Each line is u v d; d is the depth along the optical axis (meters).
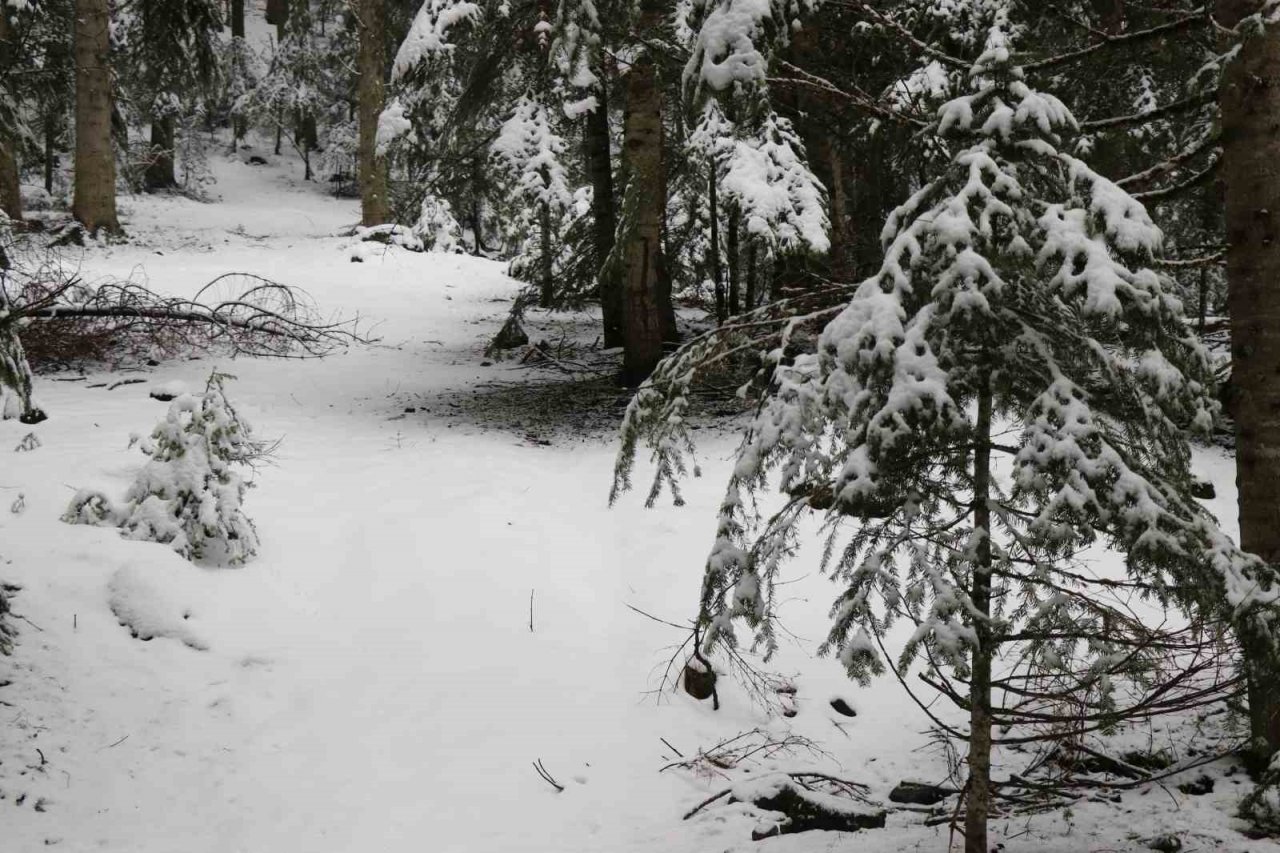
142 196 33.56
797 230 10.25
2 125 21.19
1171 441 3.37
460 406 12.42
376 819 4.93
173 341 13.48
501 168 15.97
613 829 4.84
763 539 3.89
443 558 7.47
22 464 8.34
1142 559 2.98
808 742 5.68
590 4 6.77
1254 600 3.12
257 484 8.68
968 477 3.47
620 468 4.95
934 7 8.08
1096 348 3.17
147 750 5.30
